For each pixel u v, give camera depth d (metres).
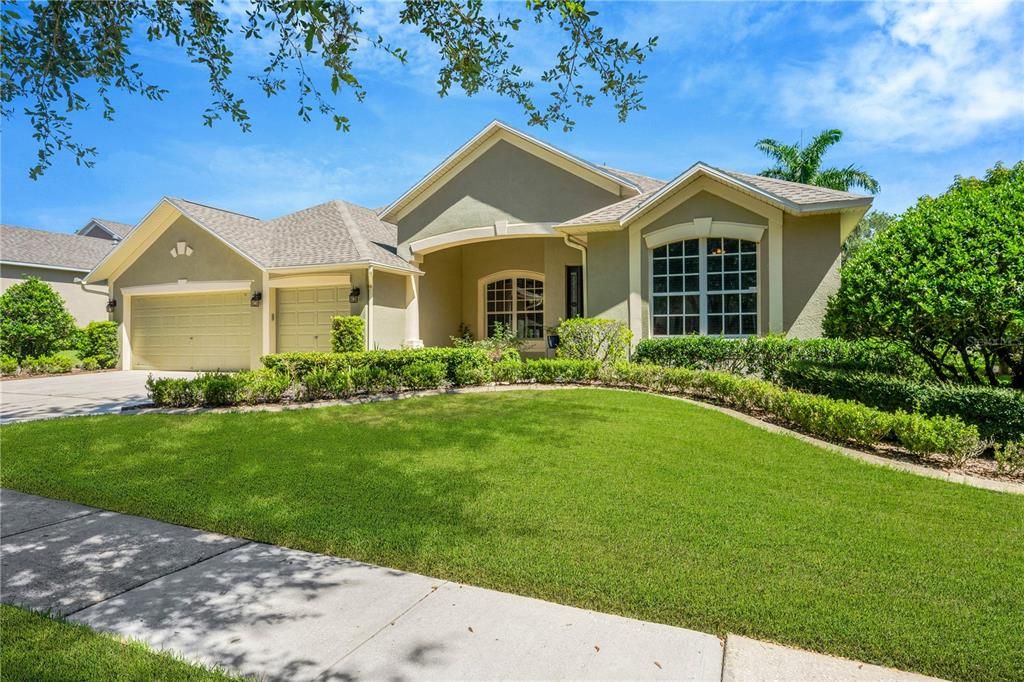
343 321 14.84
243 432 7.77
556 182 15.45
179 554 4.09
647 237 12.78
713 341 11.28
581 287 17.30
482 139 16.16
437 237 16.78
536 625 3.08
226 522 4.64
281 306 16.80
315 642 2.94
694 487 5.26
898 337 7.59
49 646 2.90
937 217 7.19
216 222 17.52
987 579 3.50
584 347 12.80
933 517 4.54
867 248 7.85
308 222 18.80
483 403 9.66
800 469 5.80
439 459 6.28
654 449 6.55
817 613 3.12
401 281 17.08
